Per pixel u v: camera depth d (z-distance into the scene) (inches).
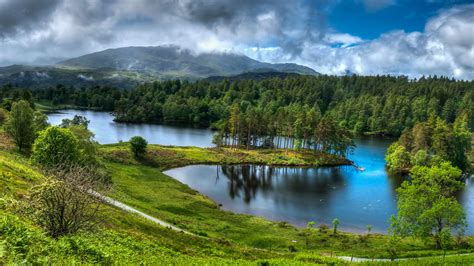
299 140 6722.4
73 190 1003.9
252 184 4431.6
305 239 2564.0
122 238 1382.9
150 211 2583.7
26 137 3710.6
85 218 1152.8
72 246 900.0
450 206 2319.1
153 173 4525.1
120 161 4832.7
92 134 3351.4
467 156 6053.2
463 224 2405.3
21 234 813.9
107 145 5654.5
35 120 4357.8
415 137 5964.6
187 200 3420.3
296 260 1723.7
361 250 2343.8
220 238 2283.5
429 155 5620.1
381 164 5871.1
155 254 1311.5
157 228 1939.0
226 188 4212.6
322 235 2677.2
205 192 3996.1
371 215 3363.7
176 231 2044.8
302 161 5792.3
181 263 1159.6
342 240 2564.0
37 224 1005.2
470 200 3858.3
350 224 3112.7
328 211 3452.3
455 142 5383.9
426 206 2409.0
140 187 3592.5
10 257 635.5
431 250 2346.2
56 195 988.6
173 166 5201.8
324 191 4168.3
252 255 1956.2
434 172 2455.7
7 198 1143.0
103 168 3211.1
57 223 1010.1
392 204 3718.0
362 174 5132.9
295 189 4234.7
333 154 6328.7
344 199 3865.7
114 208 2003.0
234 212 3324.3
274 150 6515.8
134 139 5142.7
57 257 765.3
